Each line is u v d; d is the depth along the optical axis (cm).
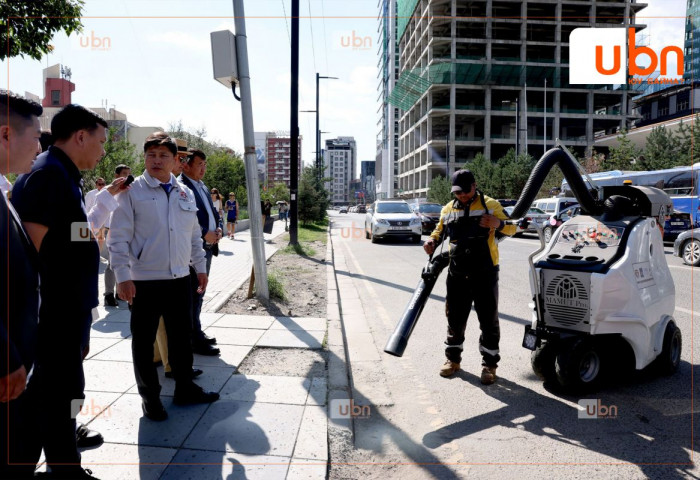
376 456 312
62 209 227
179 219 340
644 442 327
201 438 311
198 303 470
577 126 7262
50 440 232
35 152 205
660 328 426
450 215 432
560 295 405
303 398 377
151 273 330
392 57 12125
